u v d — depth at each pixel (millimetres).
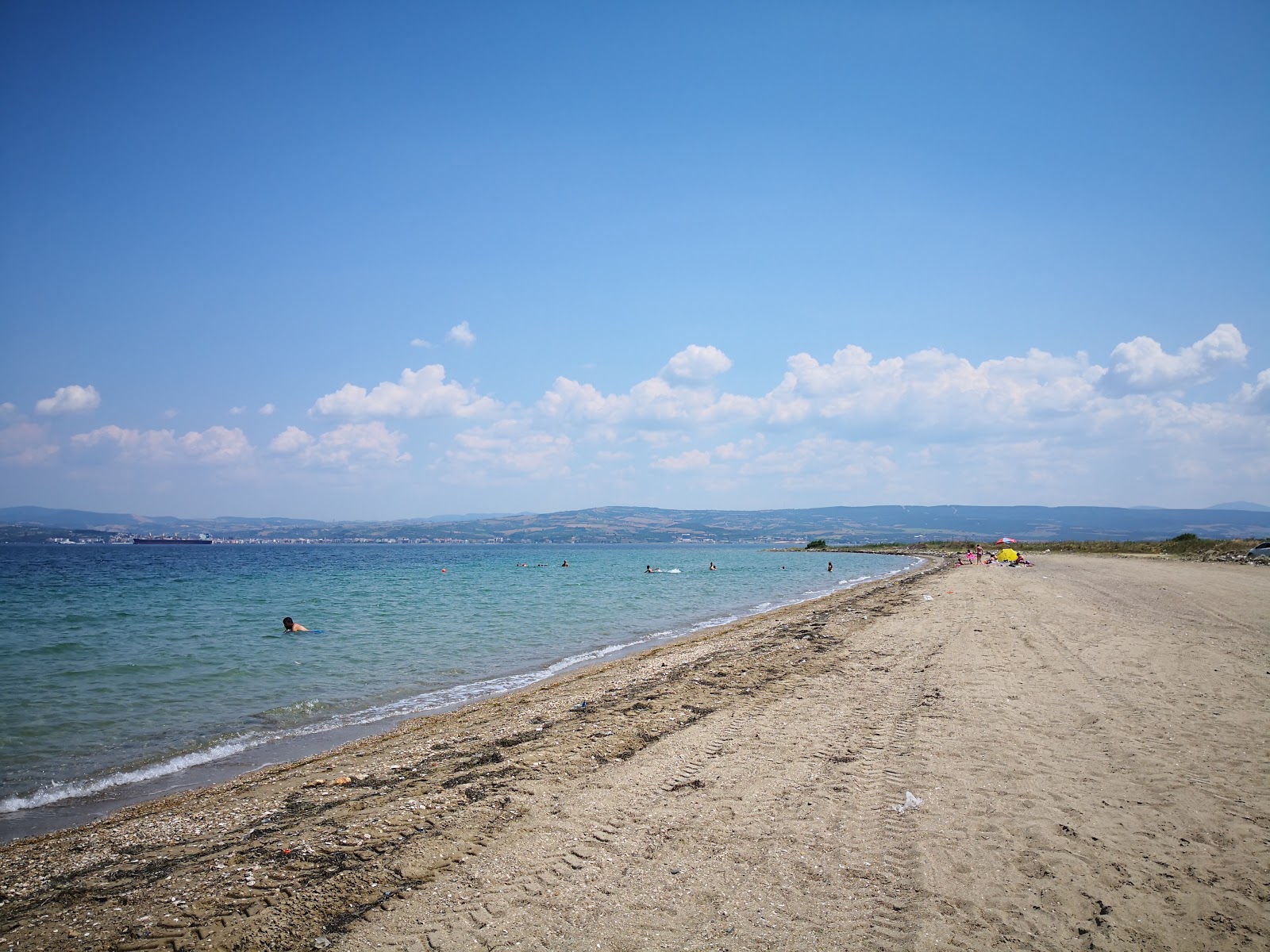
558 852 6105
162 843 6773
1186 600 23359
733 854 5996
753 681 12938
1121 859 5703
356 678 16266
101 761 10289
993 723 9562
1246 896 5133
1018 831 6254
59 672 16719
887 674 12992
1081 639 15781
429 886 5555
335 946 4730
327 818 7070
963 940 4656
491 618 28062
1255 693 10766
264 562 88250
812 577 57469
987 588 30125
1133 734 8883
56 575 58375
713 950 4621
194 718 12703
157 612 30219
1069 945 4582
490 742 9859
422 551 169750
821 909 5102
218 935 4898
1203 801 6785
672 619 28000
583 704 12070
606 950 4645
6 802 8641
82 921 5164
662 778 7875
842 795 7215
